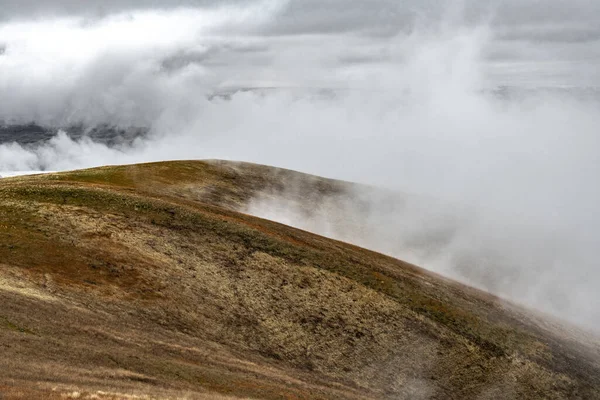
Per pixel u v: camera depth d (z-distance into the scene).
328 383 44.59
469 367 54.00
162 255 54.28
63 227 54.56
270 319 50.47
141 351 36.97
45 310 37.91
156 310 45.31
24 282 42.06
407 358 52.16
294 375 43.44
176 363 36.81
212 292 51.12
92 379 29.23
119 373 31.56
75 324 37.44
